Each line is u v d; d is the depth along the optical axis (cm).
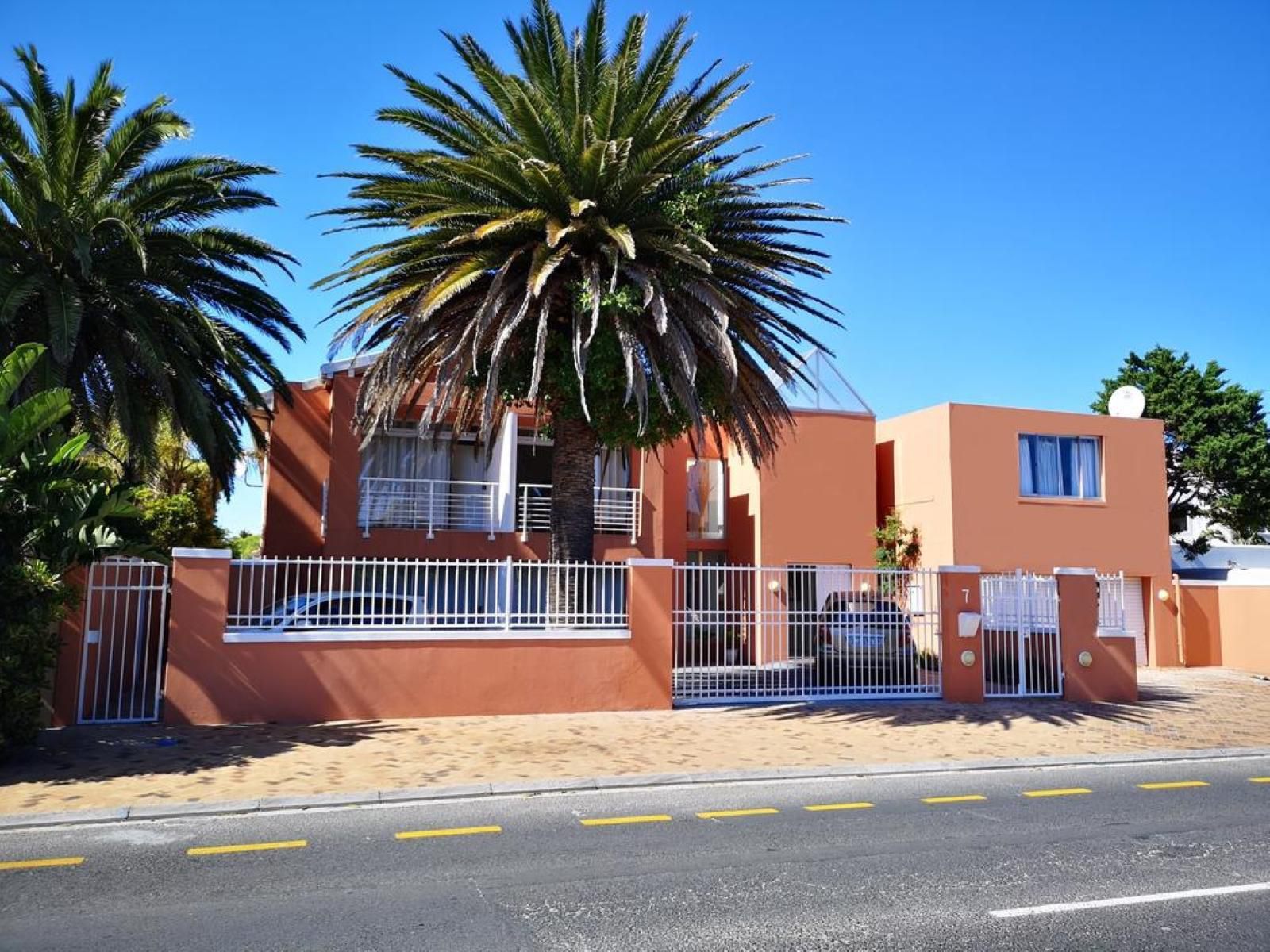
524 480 2180
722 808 813
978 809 818
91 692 1188
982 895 575
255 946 490
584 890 582
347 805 809
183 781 862
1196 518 3550
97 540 1016
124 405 1522
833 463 2391
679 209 1264
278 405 1983
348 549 1833
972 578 1476
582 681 1276
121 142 1484
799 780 942
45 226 1424
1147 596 2322
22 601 927
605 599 1323
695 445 1474
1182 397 3475
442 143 1307
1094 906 555
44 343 1523
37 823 737
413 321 1201
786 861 649
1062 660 1526
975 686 1448
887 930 514
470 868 630
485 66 1253
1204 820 782
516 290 1259
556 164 1223
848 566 2370
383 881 602
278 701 1158
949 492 2239
